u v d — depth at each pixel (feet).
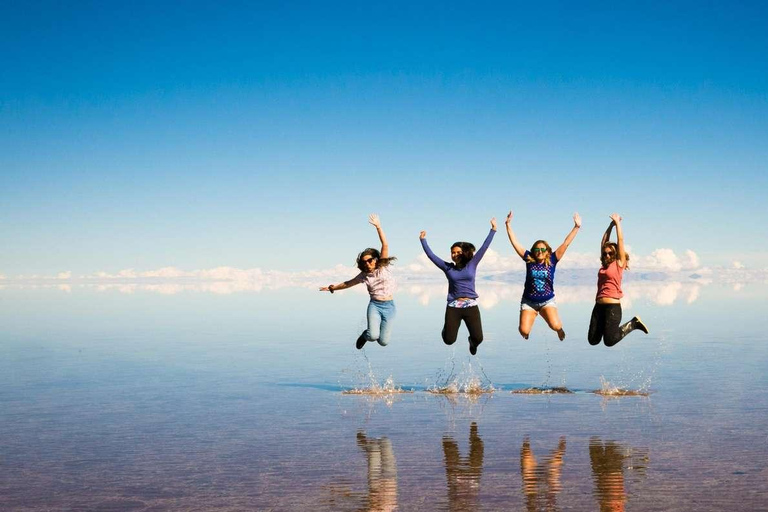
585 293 174.70
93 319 82.99
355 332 64.90
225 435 23.93
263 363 43.29
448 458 20.45
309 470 19.48
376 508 16.20
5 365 42.16
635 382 34.27
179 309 105.29
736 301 122.11
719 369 38.06
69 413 27.86
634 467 19.15
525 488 17.44
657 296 149.69
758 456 20.15
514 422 25.23
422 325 72.59
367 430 24.44
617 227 31.19
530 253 32.35
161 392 32.83
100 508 16.53
